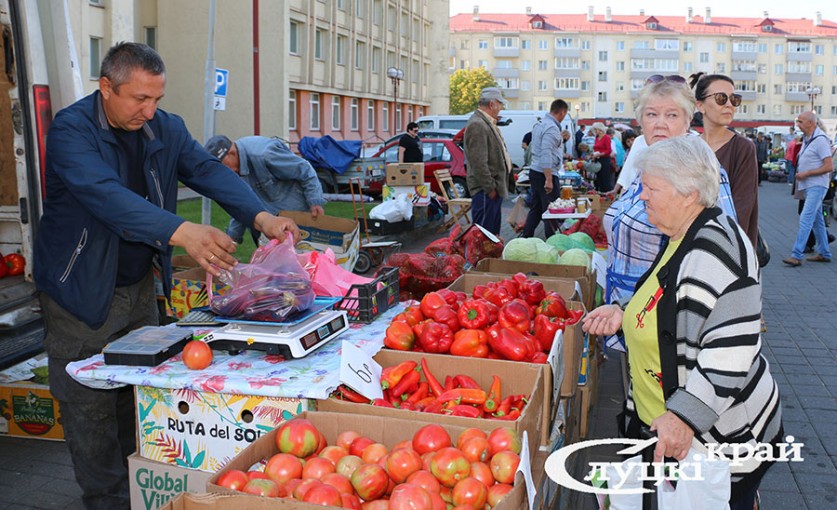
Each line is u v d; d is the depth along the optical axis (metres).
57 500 4.18
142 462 3.19
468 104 95.69
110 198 3.28
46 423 4.90
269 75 30.89
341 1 38.31
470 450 2.59
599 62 118.81
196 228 3.26
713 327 2.53
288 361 3.30
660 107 4.04
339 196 20.64
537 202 11.55
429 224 14.97
